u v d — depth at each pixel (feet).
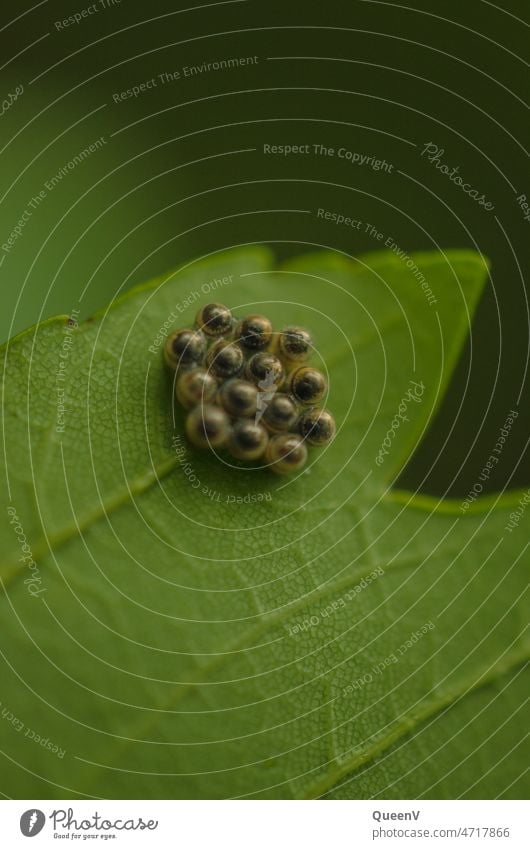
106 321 0.18
